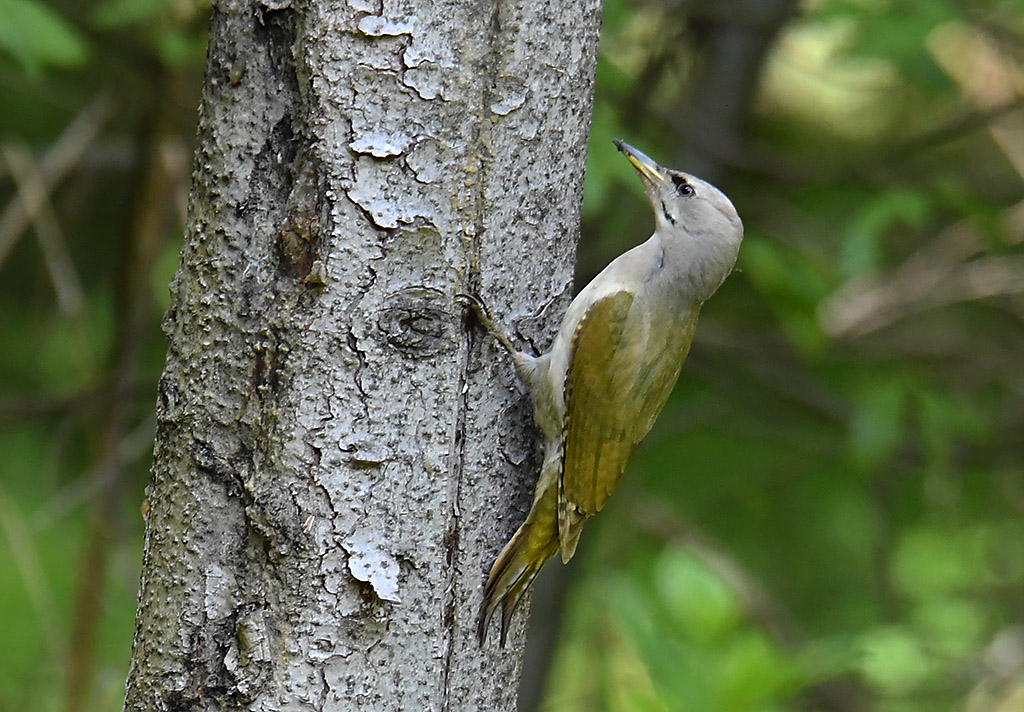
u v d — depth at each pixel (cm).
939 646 1420
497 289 648
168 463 625
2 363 1589
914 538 1589
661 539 1529
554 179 662
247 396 609
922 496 1598
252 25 606
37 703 1381
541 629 1464
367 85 602
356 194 605
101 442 1298
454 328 632
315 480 605
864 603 1541
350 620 612
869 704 1540
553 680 1616
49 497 1372
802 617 1533
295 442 604
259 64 607
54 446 1270
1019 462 1563
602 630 1434
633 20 1351
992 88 1479
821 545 1576
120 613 1371
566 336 713
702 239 883
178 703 616
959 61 1481
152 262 1234
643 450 1540
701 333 1470
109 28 1223
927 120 1720
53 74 1421
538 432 713
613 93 1166
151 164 1238
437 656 634
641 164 934
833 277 1330
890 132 1727
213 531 613
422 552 626
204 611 612
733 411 1541
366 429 611
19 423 1479
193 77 1330
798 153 1706
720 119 1455
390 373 614
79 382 1508
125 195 1436
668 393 886
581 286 1388
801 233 1479
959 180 1413
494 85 629
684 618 1005
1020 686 1413
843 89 1652
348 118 602
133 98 1327
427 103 611
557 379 702
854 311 1487
